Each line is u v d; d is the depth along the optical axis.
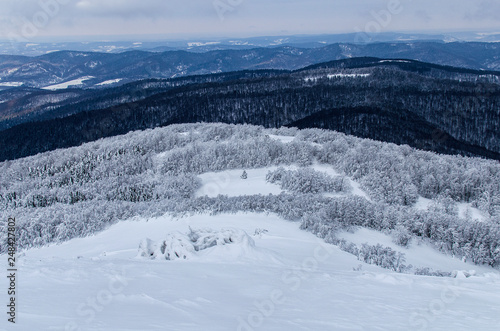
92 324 5.71
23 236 31.84
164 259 18.48
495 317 7.40
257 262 16.73
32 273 10.73
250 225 31.02
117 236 30.89
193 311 7.29
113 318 6.20
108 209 37.09
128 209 37.78
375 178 46.25
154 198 44.81
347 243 26.78
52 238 32.53
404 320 7.05
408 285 11.46
